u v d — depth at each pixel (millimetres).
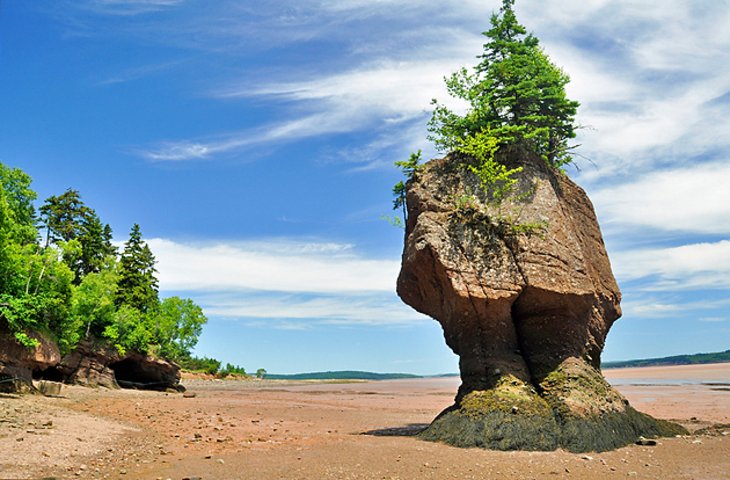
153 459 13523
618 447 16422
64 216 53875
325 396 52469
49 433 15430
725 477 12742
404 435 19016
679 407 33812
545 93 22844
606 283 21859
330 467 13031
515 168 21188
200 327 65625
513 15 23375
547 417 16734
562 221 20469
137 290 59844
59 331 36281
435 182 21312
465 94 22344
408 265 20391
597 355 20688
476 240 19406
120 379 54000
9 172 35219
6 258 30109
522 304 19328
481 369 18562
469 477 12609
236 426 21641
